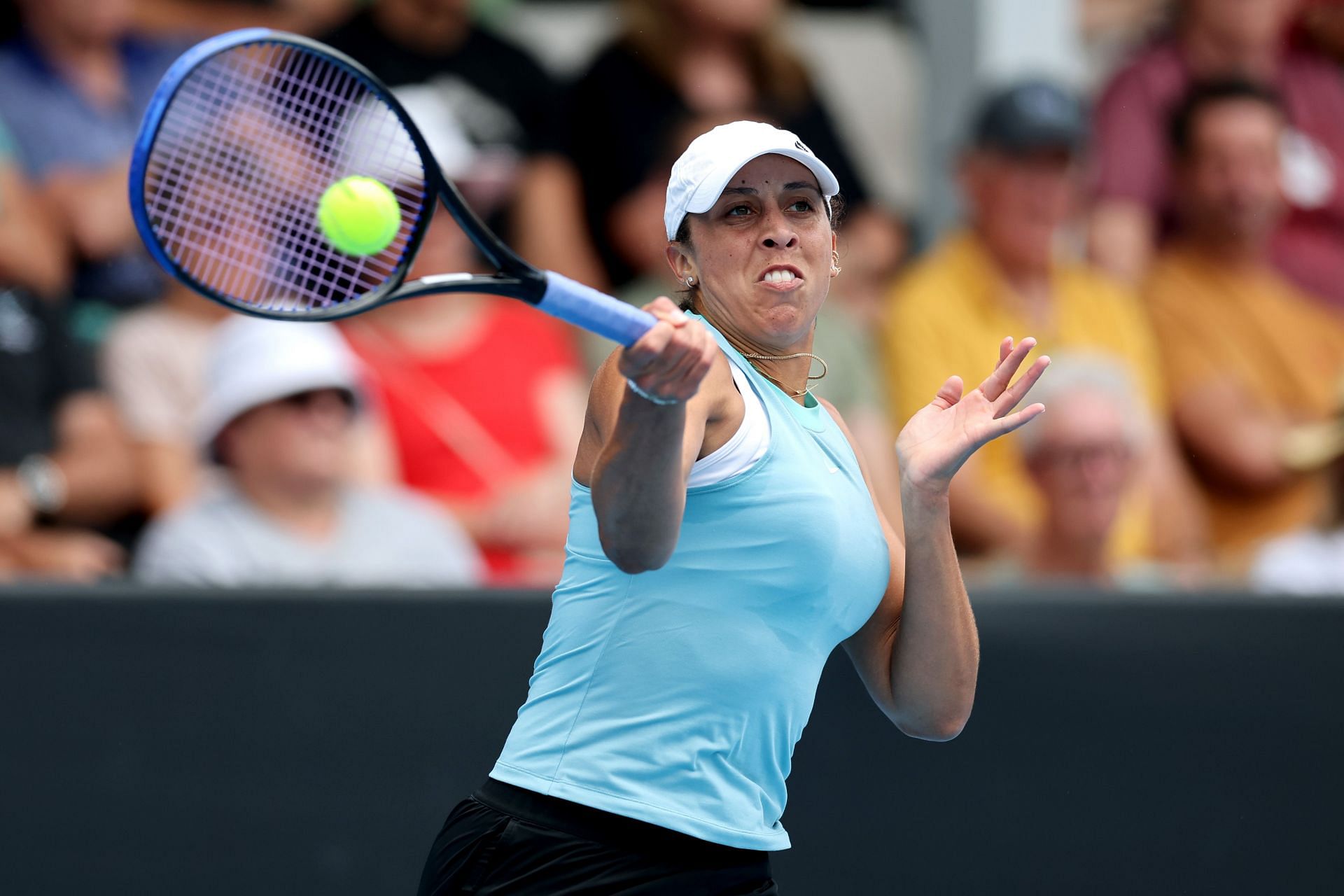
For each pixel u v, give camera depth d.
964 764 13.52
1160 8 24.66
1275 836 13.81
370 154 9.30
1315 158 24.14
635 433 7.25
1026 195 20.41
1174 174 23.12
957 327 20.42
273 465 16.17
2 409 17.16
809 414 8.82
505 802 8.39
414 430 18.36
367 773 12.85
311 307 8.26
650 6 21.14
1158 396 21.98
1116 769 13.69
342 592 12.96
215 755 12.68
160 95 7.29
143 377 18.17
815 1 23.62
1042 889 13.52
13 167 18.20
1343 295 23.58
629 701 8.23
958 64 23.80
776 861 13.23
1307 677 13.94
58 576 16.69
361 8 20.53
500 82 20.69
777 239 8.56
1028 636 13.70
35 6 18.92
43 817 12.44
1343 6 24.69
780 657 8.37
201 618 12.75
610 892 8.13
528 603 13.14
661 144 20.78
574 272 20.80
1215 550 22.17
